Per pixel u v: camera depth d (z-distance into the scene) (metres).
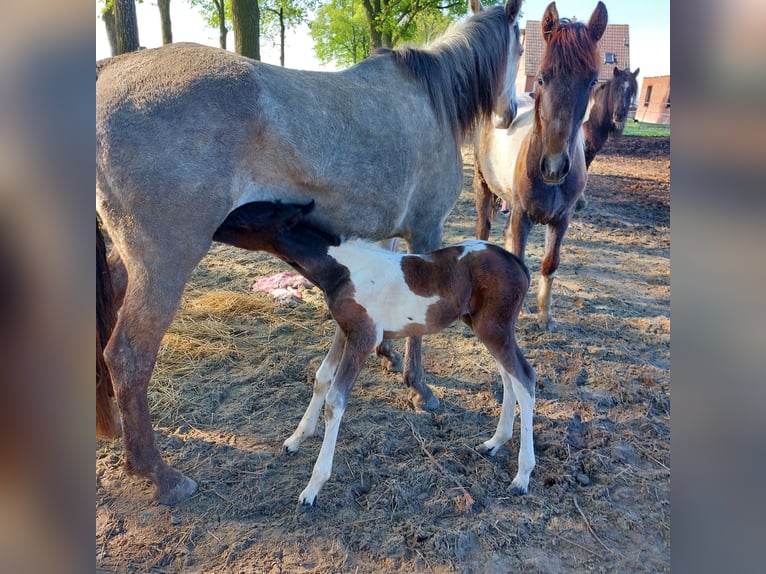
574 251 6.69
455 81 3.34
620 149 14.87
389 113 2.87
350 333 2.63
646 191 10.23
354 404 3.36
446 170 3.30
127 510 2.47
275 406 3.29
